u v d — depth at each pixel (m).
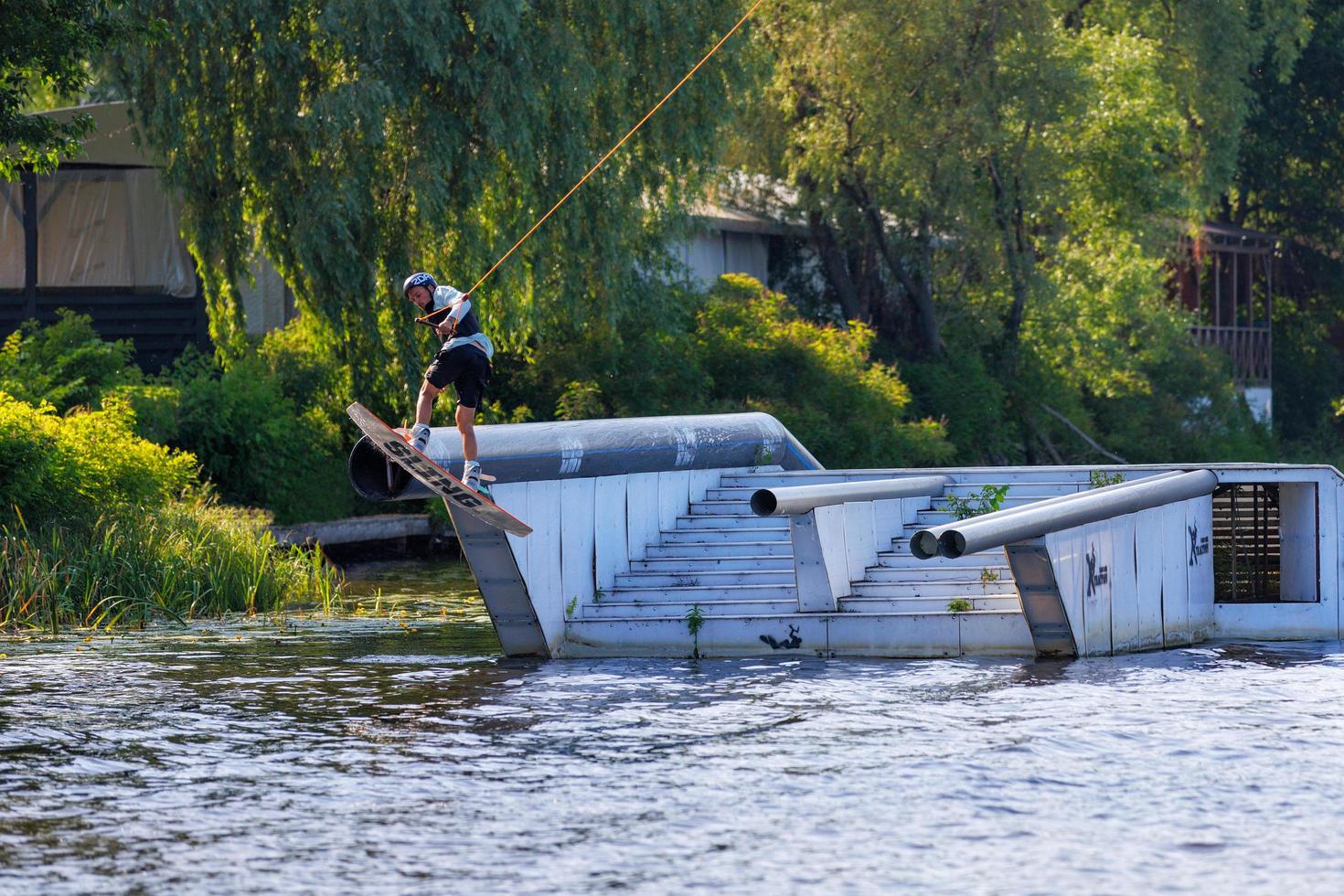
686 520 61.91
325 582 68.75
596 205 100.19
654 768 35.75
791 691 45.09
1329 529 56.38
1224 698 43.53
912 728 39.78
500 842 30.05
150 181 104.62
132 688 46.16
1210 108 165.50
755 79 110.25
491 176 94.69
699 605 54.50
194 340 105.00
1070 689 44.78
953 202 128.75
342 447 99.44
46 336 91.75
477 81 92.12
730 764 36.03
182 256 104.69
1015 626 50.81
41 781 34.78
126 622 60.94
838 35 124.38
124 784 34.56
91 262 105.44
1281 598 57.66
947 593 54.50
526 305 100.25
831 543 53.78
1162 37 162.25
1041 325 141.38
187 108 91.69
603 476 56.38
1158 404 163.38
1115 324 146.00
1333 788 33.69
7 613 60.06
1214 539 60.56
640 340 110.88
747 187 141.00
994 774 34.91
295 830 30.91
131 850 29.56
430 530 98.38
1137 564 52.81
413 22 88.88
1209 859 28.94
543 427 53.78
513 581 51.00
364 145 90.38
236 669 49.62
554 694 45.06
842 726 40.06
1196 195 166.12
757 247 145.12
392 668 49.88
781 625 52.03
